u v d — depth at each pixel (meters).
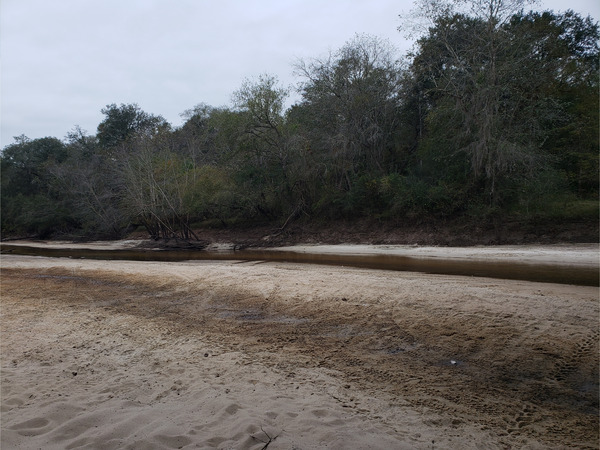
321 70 28.19
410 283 10.36
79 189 41.94
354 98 27.09
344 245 24.53
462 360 5.80
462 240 21.16
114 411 4.13
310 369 5.57
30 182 55.28
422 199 24.09
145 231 40.12
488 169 21.34
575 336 6.33
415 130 29.45
